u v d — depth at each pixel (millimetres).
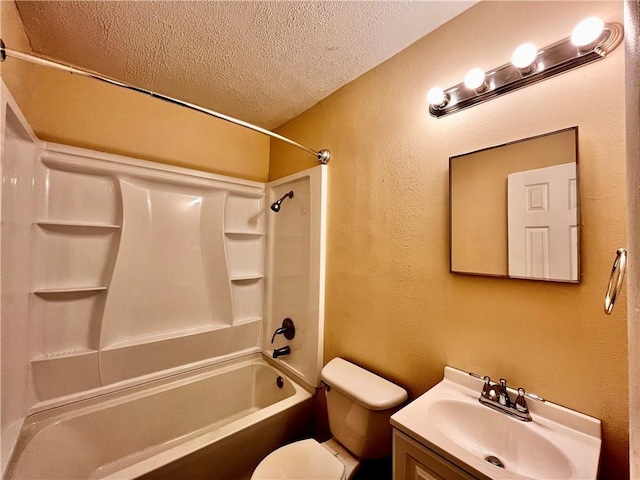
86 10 1074
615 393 734
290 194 1896
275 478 1041
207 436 1232
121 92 1610
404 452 820
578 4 818
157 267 1698
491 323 962
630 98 376
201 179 1833
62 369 1375
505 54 959
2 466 1011
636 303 360
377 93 1391
